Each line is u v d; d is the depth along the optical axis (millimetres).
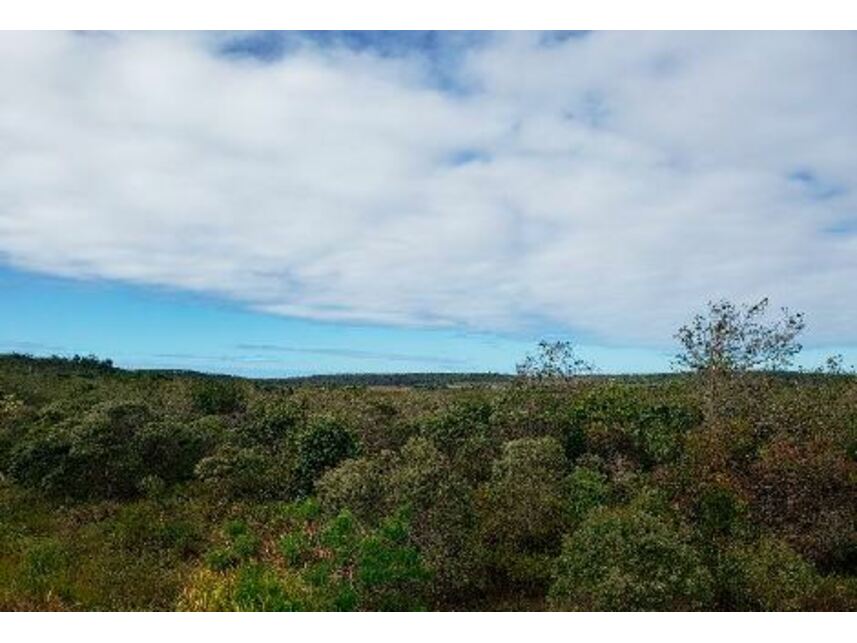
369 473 11531
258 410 21312
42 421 19594
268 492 15656
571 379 21281
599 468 15328
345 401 24672
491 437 16828
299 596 9195
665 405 16719
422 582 9469
